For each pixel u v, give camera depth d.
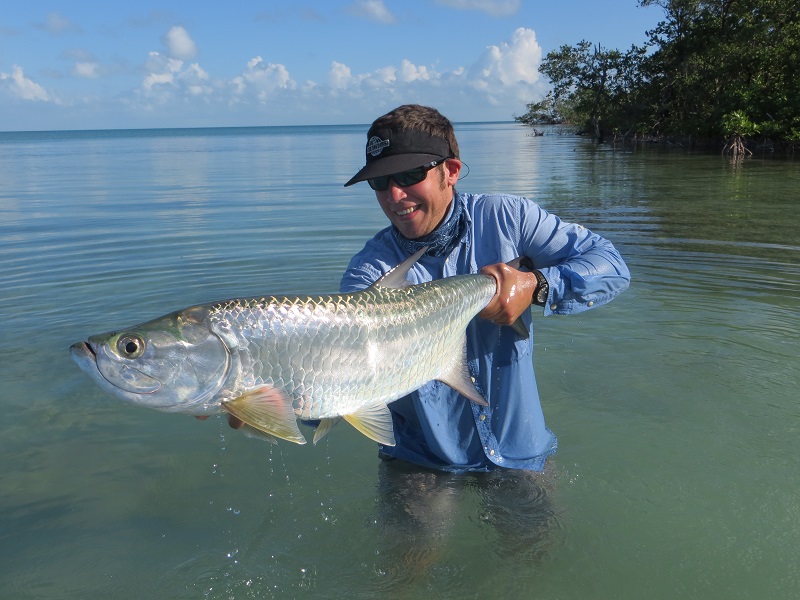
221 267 3.74
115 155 21.39
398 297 1.29
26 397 2.24
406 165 1.34
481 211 1.49
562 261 1.47
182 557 1.44
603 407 2.12
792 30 14.23
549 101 40.31
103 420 2.11
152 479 1.77
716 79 15.80
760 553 1.41
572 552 1.42
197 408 1.17
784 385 2.23
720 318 2.88
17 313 3.00
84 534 1.53
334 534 1.51
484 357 1.47
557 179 9.01
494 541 1.45
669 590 1.31
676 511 1.56
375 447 1.95
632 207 6.11
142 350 1.12
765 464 1.77
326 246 4.27
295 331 1.19
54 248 4.35
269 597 1.31
